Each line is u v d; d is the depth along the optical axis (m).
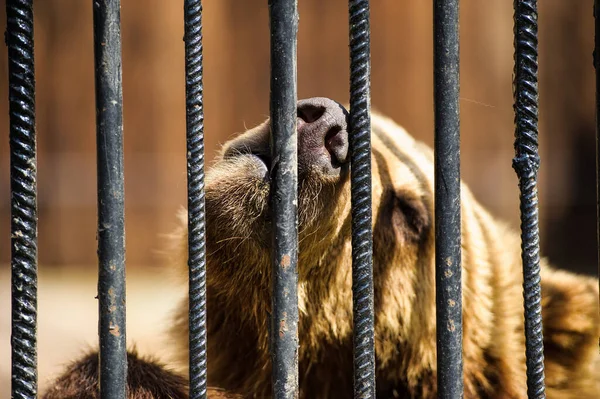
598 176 6.63
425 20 30.50
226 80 30.34
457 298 6.52
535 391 6.59
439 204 6.50
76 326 20.95
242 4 30.38
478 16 30.45
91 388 8.95
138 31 30.11
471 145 30.52
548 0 30.64
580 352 10.62
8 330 17.81
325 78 30.38
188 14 6.23
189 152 6.30
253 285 8.85
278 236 6.46
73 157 30.03
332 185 7.80
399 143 10.53
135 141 30.23
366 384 6.46
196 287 6.34
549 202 30.78
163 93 30.25
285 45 6.35
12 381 6.25
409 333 9.82
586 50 30.62
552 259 30.59
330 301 9.41
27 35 6.18
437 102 6.46
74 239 30.09
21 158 6.19
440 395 6.55
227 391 9.84
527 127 6.53
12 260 6.23
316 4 30.38
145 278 28.88
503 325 10.17
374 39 30.45
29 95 6.19
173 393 8.97
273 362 6.48
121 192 6.26
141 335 19.09
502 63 30.42
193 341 6.36
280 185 6.43
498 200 30.25
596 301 10.70
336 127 7.75
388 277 9.70
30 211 6.24
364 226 6.45
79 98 30.03
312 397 9.92
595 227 30.72
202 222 6.34
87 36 29.97
